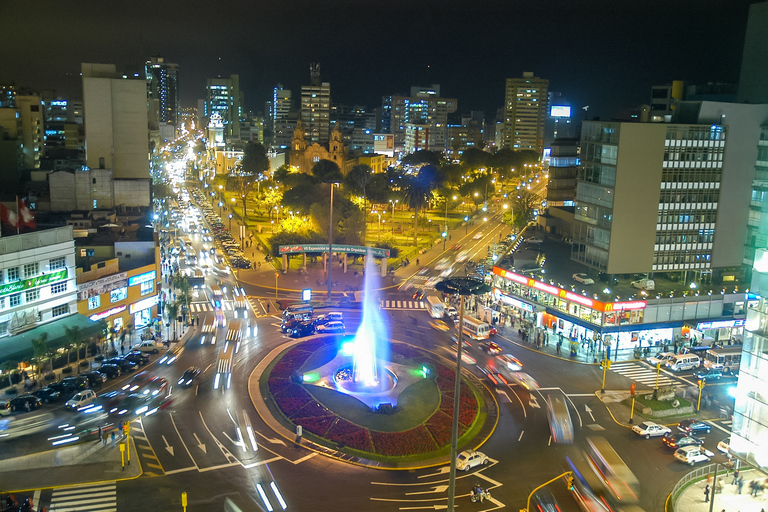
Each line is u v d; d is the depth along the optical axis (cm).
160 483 5734
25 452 6222
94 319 9456
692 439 6788
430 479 5981
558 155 19062
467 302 12162
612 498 5762
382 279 13800
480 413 7438
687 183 11200
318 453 6384
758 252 5806
